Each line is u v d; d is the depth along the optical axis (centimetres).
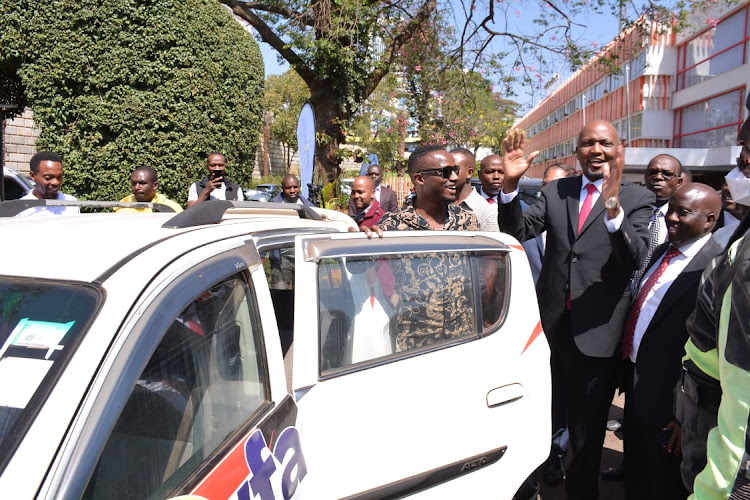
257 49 960
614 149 283
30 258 136
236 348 158
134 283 125
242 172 930
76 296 123
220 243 162
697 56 2448
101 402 107
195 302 143
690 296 262
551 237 304
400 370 198
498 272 245
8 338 116
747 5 2053
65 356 111
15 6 722
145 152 778
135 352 116
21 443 100
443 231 234
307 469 168
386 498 184
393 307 207
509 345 234
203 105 816
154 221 182
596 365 291
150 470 118
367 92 1116
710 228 267
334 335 188
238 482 136
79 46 736
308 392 177
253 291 170
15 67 861
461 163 402
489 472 215
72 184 765
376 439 185
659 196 386
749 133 187
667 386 264
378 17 1043
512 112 1658
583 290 287
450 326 221
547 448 239
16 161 1437
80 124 756
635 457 293
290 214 284
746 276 122
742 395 120
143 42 755
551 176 493
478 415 213
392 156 1282
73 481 98
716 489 126
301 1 1022
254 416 156
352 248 196
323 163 1075
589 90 3481
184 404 132
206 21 811
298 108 2931
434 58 1185
